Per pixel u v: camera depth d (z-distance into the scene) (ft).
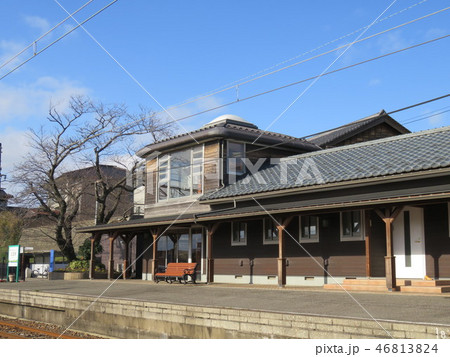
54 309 57.26
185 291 55.01
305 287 56.13
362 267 56.13
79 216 130.00
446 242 50.19
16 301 64.75
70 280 85.92
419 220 52.47
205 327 39.45
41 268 126.21
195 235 77.97
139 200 129.70
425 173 48.96
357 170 56.65
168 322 42.57
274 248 65.57
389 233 47.78
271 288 54.65
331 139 82.43
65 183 110.32
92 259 89.10
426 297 41.22
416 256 52.37
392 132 90.12
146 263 86.22
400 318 31.14
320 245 60.44
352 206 49.83
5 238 128.98
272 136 78.54
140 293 55.26
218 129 73.05
